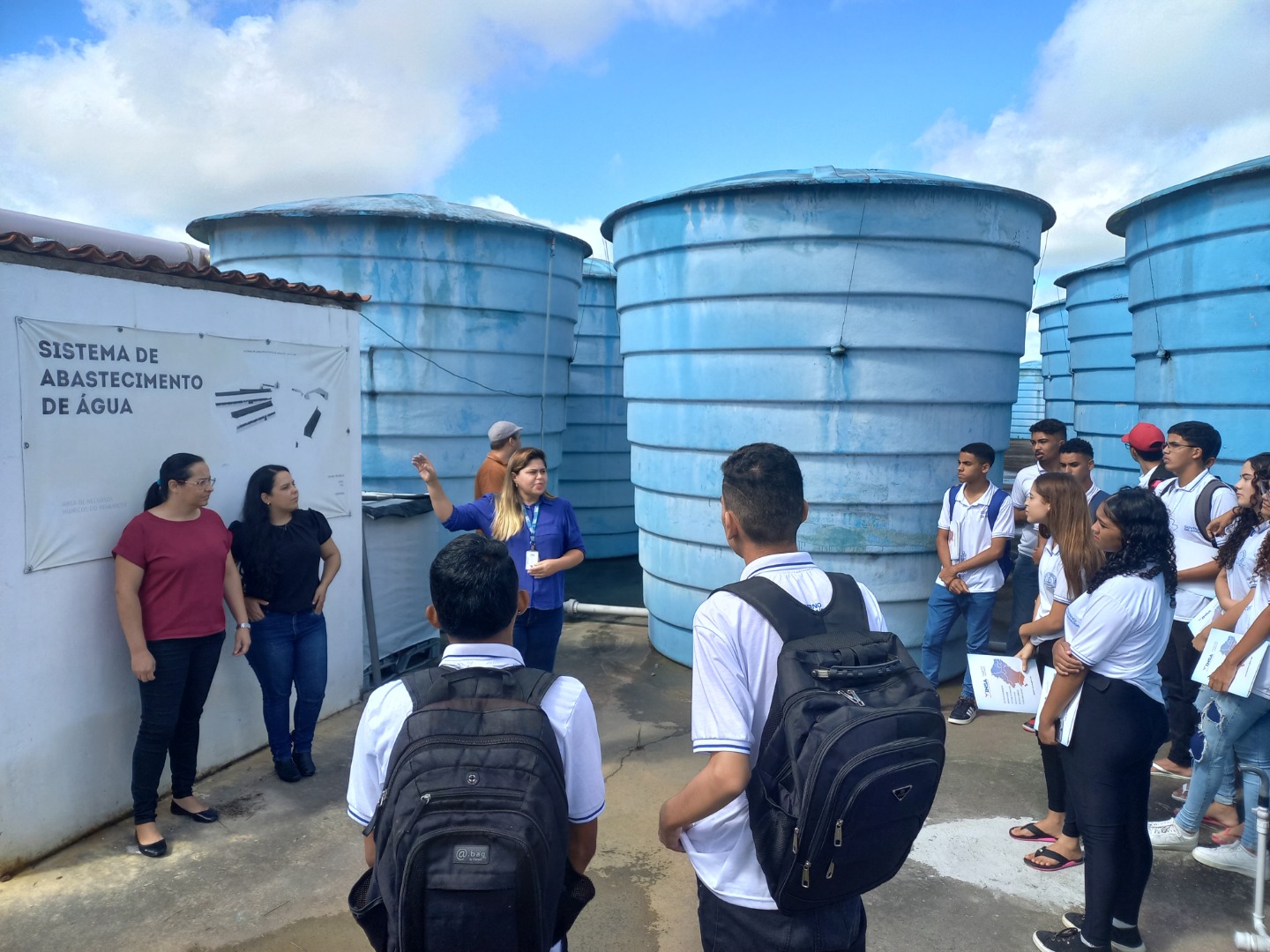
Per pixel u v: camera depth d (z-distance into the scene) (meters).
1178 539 3.97
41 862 3.20
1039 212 5.25
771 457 1.84
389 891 1.44
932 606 4.80
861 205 4.61
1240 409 4.72
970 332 4.85
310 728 4.00
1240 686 2.93
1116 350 8.72
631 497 9.41
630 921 2.94
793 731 1.53
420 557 5.65
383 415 6.52
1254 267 4.57
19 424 3.00
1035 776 4.01
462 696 1.56
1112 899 2.54
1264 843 2.74
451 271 6.44
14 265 2.96
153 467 3.52
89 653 3.32
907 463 4.88
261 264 6.51
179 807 3.56
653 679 5.50
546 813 1.43
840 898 1.62
